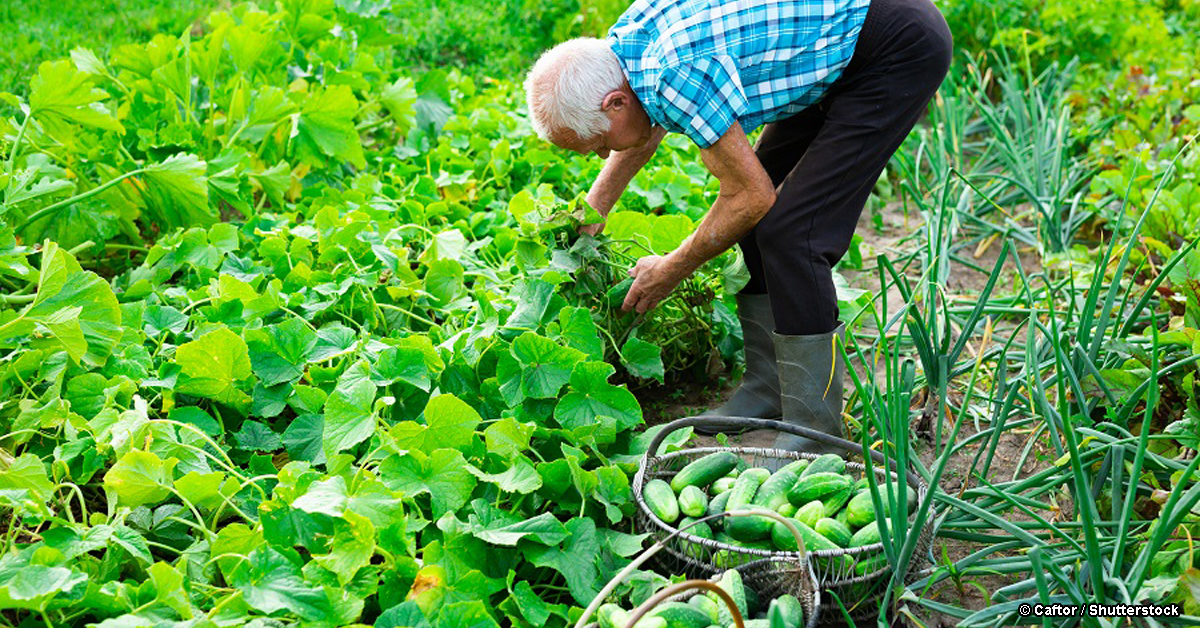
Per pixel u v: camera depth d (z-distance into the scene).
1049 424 2.65
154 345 3.34
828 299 3.02
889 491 2.43
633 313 3.45
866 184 3.00
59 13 6.27
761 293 3.41
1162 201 4.23
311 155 4.63
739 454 2.95
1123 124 5.59
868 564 2.48
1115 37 7.05
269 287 3.40
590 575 2.47
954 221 4.82
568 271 3.28
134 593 2.22
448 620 2.18
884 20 2.81
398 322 3.58
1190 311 3.09
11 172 3.68
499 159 4.86
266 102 4.49
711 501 2.73
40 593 2.08
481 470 2.81
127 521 2.57
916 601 2.46
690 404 3.71
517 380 3.01
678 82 2.64
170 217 4.18
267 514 2.44
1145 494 2.78
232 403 3.05
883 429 2.42
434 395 2.74
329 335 3.23
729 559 2.48
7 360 3.00
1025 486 2.79
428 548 2.42
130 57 4.65
